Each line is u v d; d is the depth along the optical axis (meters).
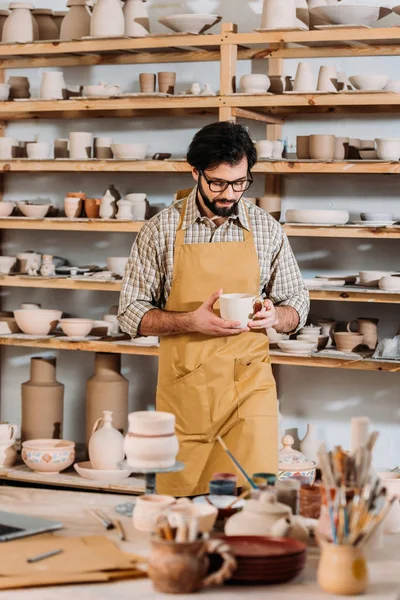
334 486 1.94
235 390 3.03
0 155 4.89
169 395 3.07
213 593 1.88
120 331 4.81
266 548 2.01
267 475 2.33
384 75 4.18
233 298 2.95
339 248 4.61
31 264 4.90
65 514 2.41
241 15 4.73
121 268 4.66
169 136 4.91
